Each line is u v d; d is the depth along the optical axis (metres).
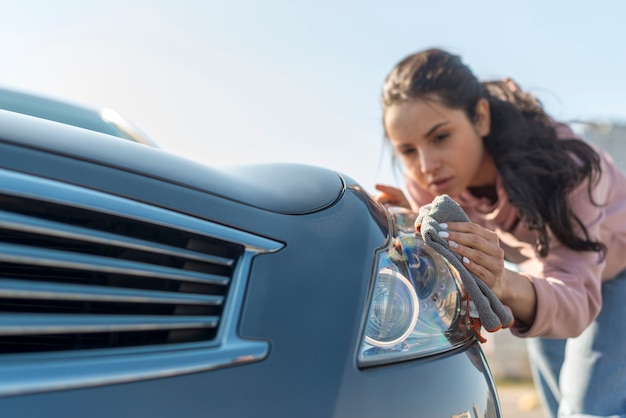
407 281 0.94
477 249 1.10
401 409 0.82
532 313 1.32
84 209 0.72
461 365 0.95
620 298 1.80
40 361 0.63
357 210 0.98
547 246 1.61
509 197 1.64
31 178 0.70
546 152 1.65
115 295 0.70
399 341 0.88
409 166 1.89
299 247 0.84
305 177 1.03
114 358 0.66
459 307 1.04
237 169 1.06
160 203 0.77
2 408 0.59
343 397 0.76
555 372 2.10
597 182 1.68
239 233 0.80
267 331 0.76
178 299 0.73
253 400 0.71
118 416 0.63
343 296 0.83
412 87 1.77
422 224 1.07
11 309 0.67
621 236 1.80
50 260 0.68
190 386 0.69
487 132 1.79
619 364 1.77
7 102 1.67
